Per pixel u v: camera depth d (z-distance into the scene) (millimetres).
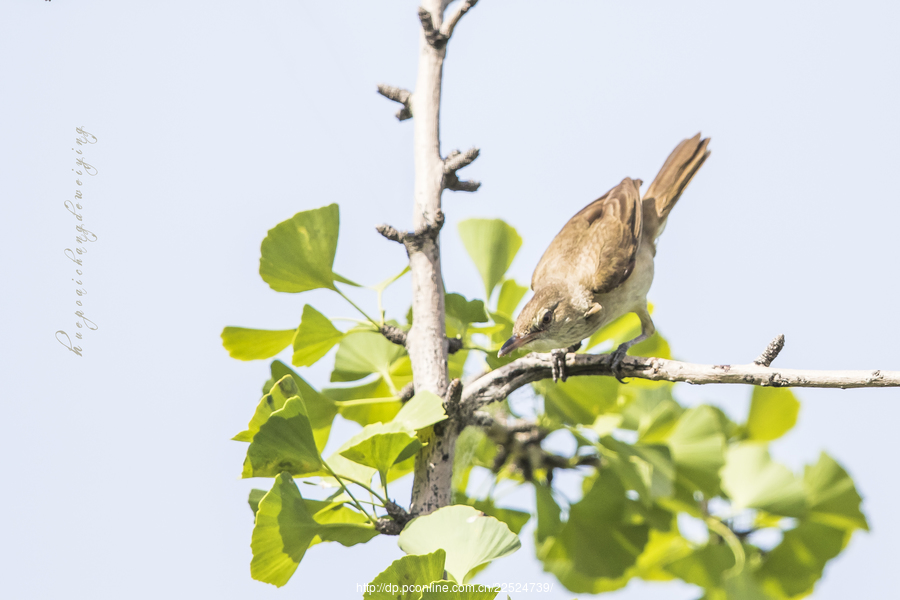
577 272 9016
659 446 9008
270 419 5758
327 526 6023
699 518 9664
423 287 6992
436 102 7309
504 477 9219
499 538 5496
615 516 9148
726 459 9586
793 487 9930
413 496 6516
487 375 7023
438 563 4992
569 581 10109
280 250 6895
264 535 5703
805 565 9930
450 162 7141
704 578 9836
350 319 7098
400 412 6340
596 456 9297
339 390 8008
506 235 9031
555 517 8695
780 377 5773
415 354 6887
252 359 7473
